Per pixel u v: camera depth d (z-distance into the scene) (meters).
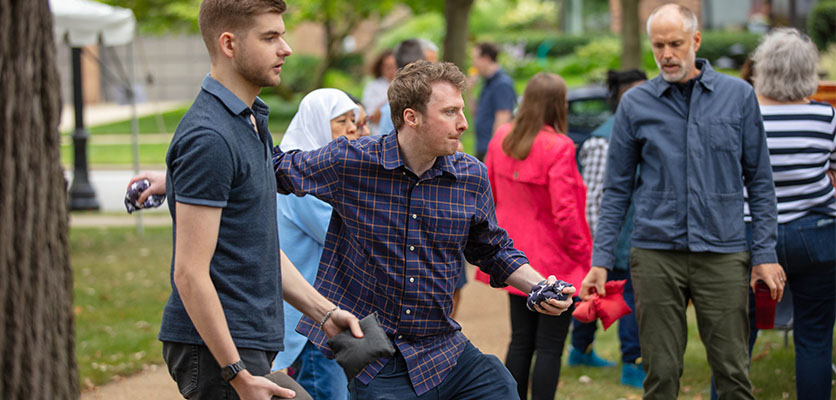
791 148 4.10
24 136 2.07
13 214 2.05
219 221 2.45
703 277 3.82
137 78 34.34
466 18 11.55
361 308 2.94
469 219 2.93
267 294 2.61
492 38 28.12
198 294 2.41
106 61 34.38
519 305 4.47
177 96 34.69
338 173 2.90
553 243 4.39
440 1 19.59
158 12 20.19
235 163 2.46
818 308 4.19
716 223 3.77
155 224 11.70
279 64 2.55
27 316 2.07
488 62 8.26
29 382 2.07
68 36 9.73
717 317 3.79
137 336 6.26
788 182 4.12
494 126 8.28
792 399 4.84
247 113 2.55
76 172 13.03
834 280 4.14
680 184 3.83
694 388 5.20
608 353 6.02
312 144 3.89
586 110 9.90
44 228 2.12
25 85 2.07
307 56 28.33
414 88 2.79
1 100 2.03
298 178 2.94
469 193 2.95
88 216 12.49
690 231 3.78
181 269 2.42
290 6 21.22
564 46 27.42
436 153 2.83
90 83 34.53
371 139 2.95
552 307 2.89
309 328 2.94
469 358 2.98
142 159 19.03
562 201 4.29
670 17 3.79
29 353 2.08
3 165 2.04
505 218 4.53
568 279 4.38
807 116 4.12
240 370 2.47
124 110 31.73
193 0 19.59
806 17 23.59
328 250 2.99
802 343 4.23
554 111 4.41
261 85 2.55
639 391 5.16
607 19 29.70
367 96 7.87
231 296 2.53
